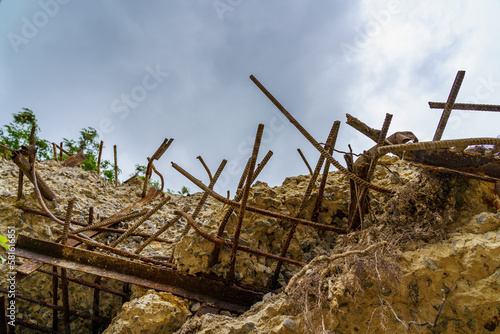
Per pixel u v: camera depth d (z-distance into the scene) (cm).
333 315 348
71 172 1151
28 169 732
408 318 336
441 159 384
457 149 380
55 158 1248
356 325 344
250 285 491
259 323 371
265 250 535
